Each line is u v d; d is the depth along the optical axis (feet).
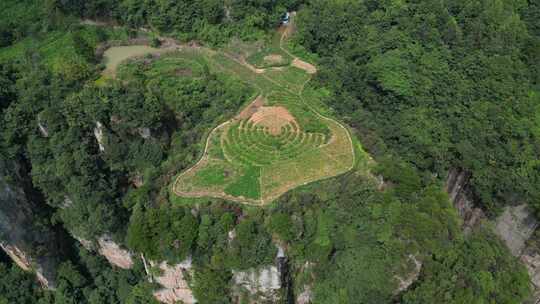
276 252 213.05
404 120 301.22
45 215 268.41
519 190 268.62
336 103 294.46
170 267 224.74
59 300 264.72
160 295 244.63
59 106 257.55
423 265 222.69
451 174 297.12
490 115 284.00
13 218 247.50
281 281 221.46
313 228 220.02
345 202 228.63
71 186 245.04
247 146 254.68
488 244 258.78
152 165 255.70
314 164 244.22
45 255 261.85
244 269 214.48
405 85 299.38
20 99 262.67
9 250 263.29
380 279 217.97
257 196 228.02
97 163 253.85
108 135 253.44
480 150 282.15
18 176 253.85
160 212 219.00
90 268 278.46
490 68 293.02
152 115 250.16
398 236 223.30
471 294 224.12
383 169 237.66
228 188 232.73
